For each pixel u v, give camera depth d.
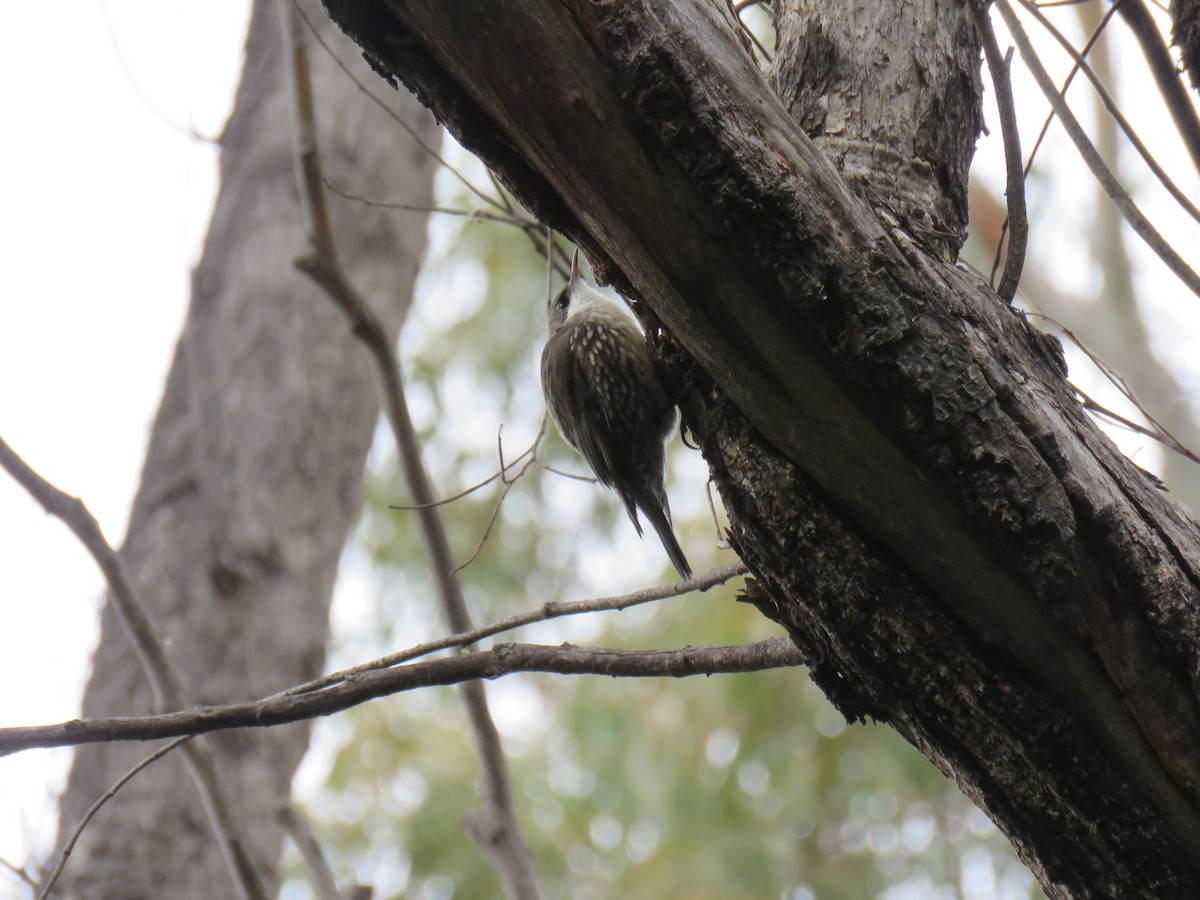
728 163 3.83
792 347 3.98
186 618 9.70
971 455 3.80
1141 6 5.44
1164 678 3.78
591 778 14.98
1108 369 5.89
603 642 15.42
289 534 10.22
